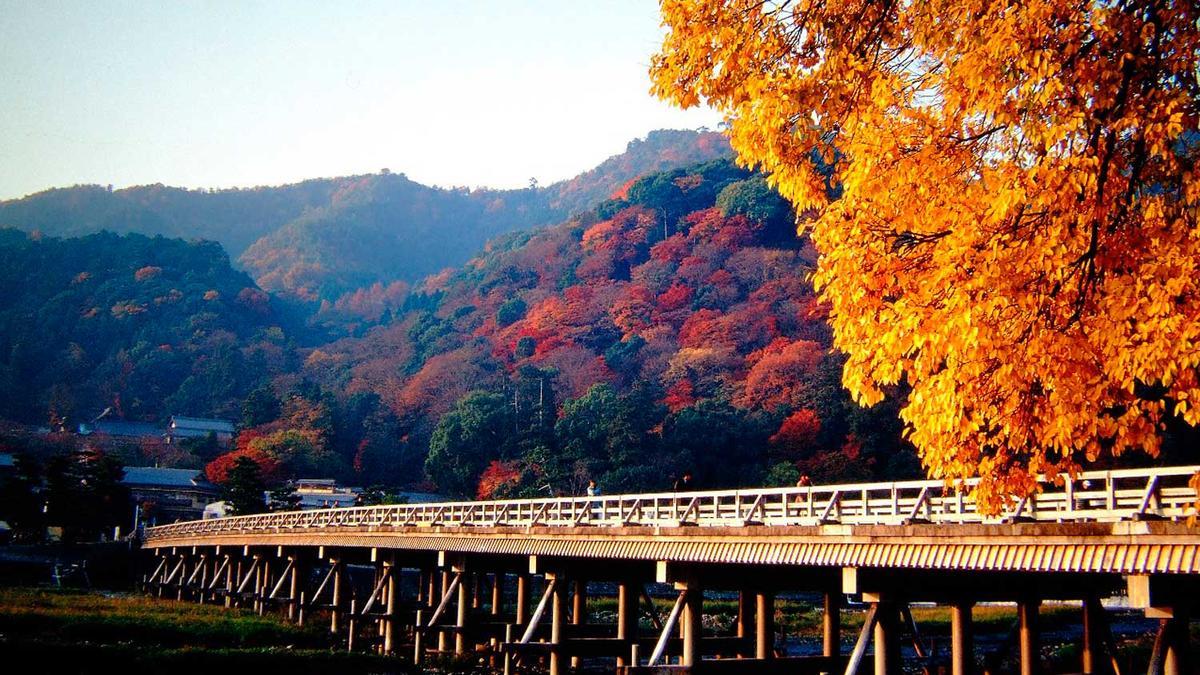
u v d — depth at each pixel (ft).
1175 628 49.01
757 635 85.30
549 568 104.17
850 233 37.47
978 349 34.27
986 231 34.58
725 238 515.91
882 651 63.72
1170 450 206.08
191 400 518.37
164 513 339.16
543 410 376.07
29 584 244.83
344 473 403.54
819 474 299.17
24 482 290.56
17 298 593.42
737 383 374.43
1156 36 33.63
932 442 36.91
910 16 38.91
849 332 37.88
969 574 67.87
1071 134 33.99
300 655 131.44
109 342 565.12
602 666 141.08
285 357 574.97
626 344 438.81
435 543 127.03
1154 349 32.24
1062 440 34.42
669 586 252.83
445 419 383.24
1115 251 34.14
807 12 40.70
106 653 128.57
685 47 41.98
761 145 40.63
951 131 36.11
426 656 141.28
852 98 39.32
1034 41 33.50
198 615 177.68
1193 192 33.58
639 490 307.37
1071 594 71.15
